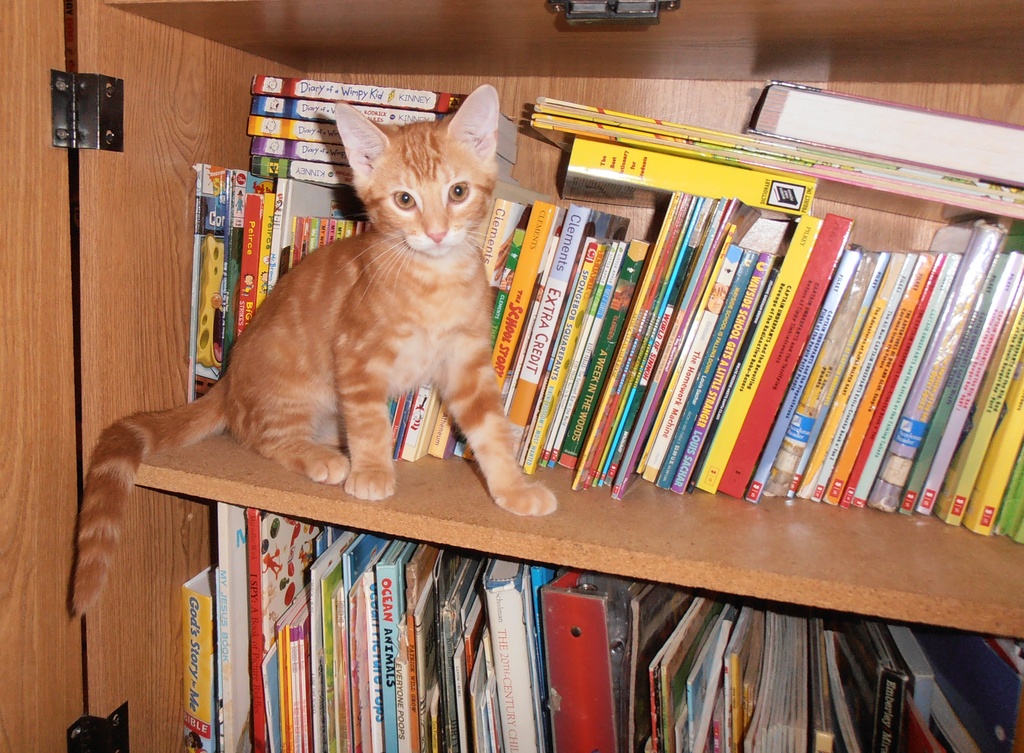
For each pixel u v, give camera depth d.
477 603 1.06
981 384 0.93
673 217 0.95
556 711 0.97
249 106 1.29
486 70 1.28
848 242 1.01
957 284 0.92
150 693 1.16
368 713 1.05
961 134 0.90
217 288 1.20
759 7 0.80
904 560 0.82
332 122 1.22
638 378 0.97
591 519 0.89
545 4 0.86
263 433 1.10
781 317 0.95
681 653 0.98
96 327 1.00
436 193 1.09
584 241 1.01
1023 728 0.74
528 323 1.05
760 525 0.91
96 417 1.02
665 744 0.94
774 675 0.96
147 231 1.07
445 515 0.88
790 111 0.94
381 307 1.07
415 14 0.94
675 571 0.79
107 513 0.96
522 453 1.06
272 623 1.09
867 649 0.98
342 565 1.04
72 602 1.03
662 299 0.96
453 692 0.99
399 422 1.11
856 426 0.98
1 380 0.90
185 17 1.01
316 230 1.18
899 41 0.90
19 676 0.97
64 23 0.93
